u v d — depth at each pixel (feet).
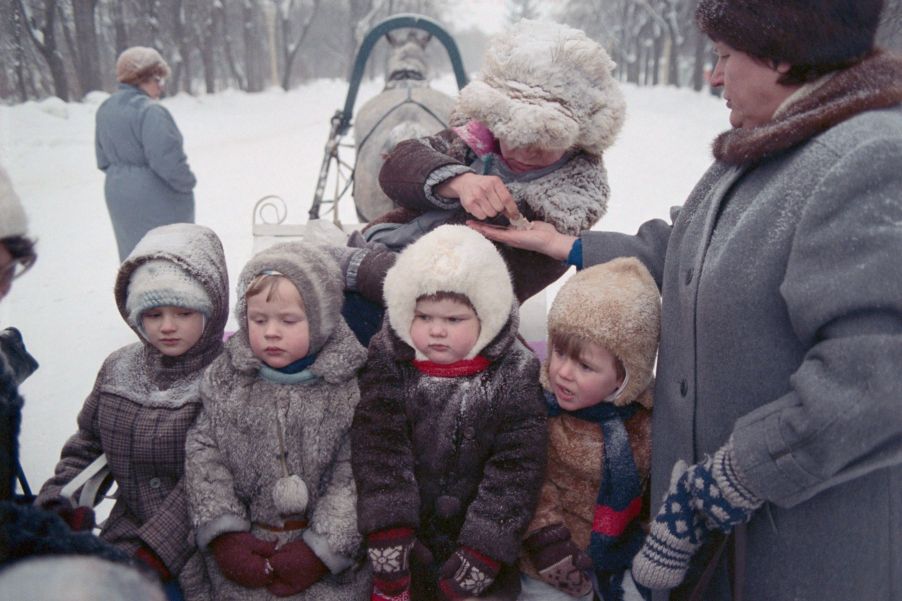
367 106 12.96
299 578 5.07
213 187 30.40
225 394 5.30
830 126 3.75
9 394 4.57
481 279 4.93
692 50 106.52
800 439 3.51
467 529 4.95
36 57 50.31
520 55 5.48
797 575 4.08
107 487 5.84
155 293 5.32
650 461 5.31
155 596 2.55
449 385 5.14
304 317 5.08
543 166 5.93
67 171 31.53
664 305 4.87
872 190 3.44
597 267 5.36
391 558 4.90
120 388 5.66
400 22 11.51
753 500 3.80
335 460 5.32
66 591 2.35
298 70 134.82
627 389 5.16
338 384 5.33
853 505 3.96
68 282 18.02
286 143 44.06
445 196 5.88
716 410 4.23
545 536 5.19
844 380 3.38
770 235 3.87
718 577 4.45
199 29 91.15
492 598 5.14
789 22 3.71
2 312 15.98
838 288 3.42
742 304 3.98
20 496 5.02
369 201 11.94
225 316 5.89
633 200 29.01
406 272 5.03
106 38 76.43
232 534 5.13
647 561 4.21
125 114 14.70
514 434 5.08
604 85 5.66
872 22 3.76
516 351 5.32
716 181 4.57
